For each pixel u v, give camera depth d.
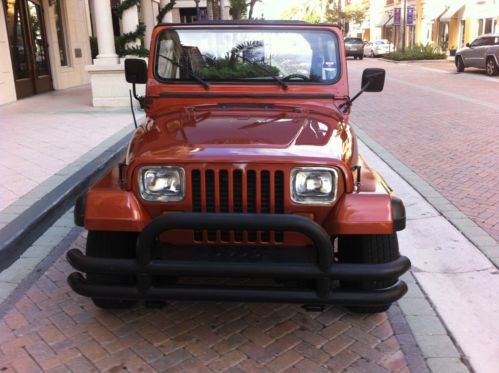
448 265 4.38
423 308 3.70
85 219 2.96
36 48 15.20
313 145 3.05
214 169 2.88
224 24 4.05
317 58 4.03
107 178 3.24
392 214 2.92
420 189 6.37
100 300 3.49
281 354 3.17
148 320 3.55
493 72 21.56
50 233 5.04
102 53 12.33
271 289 2.87
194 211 2.95
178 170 2.91
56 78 16.41
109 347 3.23
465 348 3.23
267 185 2.91
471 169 7.25
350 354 3.17
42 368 3.02
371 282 2.99
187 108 3.84
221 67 4.04
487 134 9.57
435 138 9.39
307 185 2.91
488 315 3.61
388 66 29.33
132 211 2.93
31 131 9.21
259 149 2.95
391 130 10.28
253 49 4.04
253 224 2.69
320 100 3.98
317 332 3.41
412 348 3.22
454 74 23.17
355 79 20.25
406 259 2.93
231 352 3.19
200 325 3.49
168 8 16.52
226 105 3.88
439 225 5.24
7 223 4.81
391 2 50.91
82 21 18.58
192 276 2.83
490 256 4.50
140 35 12.88
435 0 40.84
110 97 12.39
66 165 6.85
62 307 3.70
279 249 3.01
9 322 3.50
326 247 2.73
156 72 4.07
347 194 2.94
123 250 3.18
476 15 34.25
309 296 2.85
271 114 3.64
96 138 8.62
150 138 3.24
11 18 13.47
